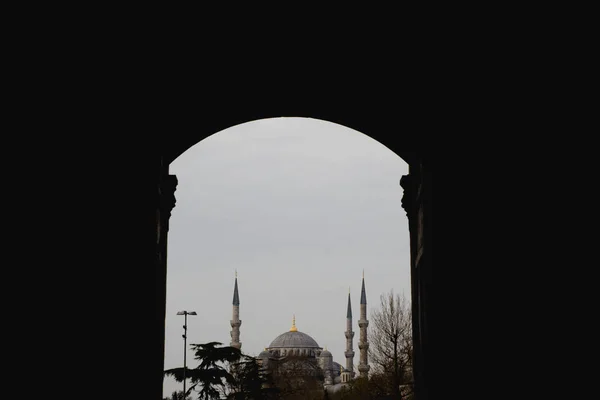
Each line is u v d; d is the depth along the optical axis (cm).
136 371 2466
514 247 2388
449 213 2602
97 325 2344
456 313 2523
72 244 2214
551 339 2162
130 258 2475
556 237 2150
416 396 3056
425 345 2761
